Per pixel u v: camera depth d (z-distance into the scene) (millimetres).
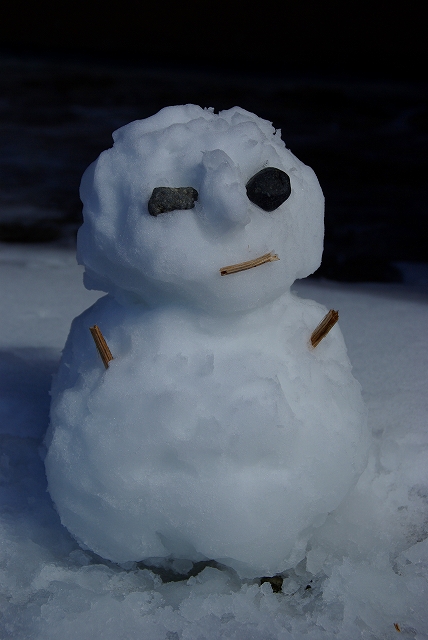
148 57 8602
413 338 1444
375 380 1295
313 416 951
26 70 7051
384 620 929
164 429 923
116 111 5285
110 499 930
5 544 991
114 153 955
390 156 4238
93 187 956
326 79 7504
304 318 1010
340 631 914
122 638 908
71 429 954
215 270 920
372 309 1640
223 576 970
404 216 3025
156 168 935
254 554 932
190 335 956
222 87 6633
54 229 2648
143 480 926
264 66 8391
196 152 935
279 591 972
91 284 1022
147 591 950
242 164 937
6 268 1977
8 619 919
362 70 8383
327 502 955
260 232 930
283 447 929
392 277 2178
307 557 990
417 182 3656
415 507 1062
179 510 924
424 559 983
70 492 947
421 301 1732
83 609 925
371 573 956
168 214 918
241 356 953
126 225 932
